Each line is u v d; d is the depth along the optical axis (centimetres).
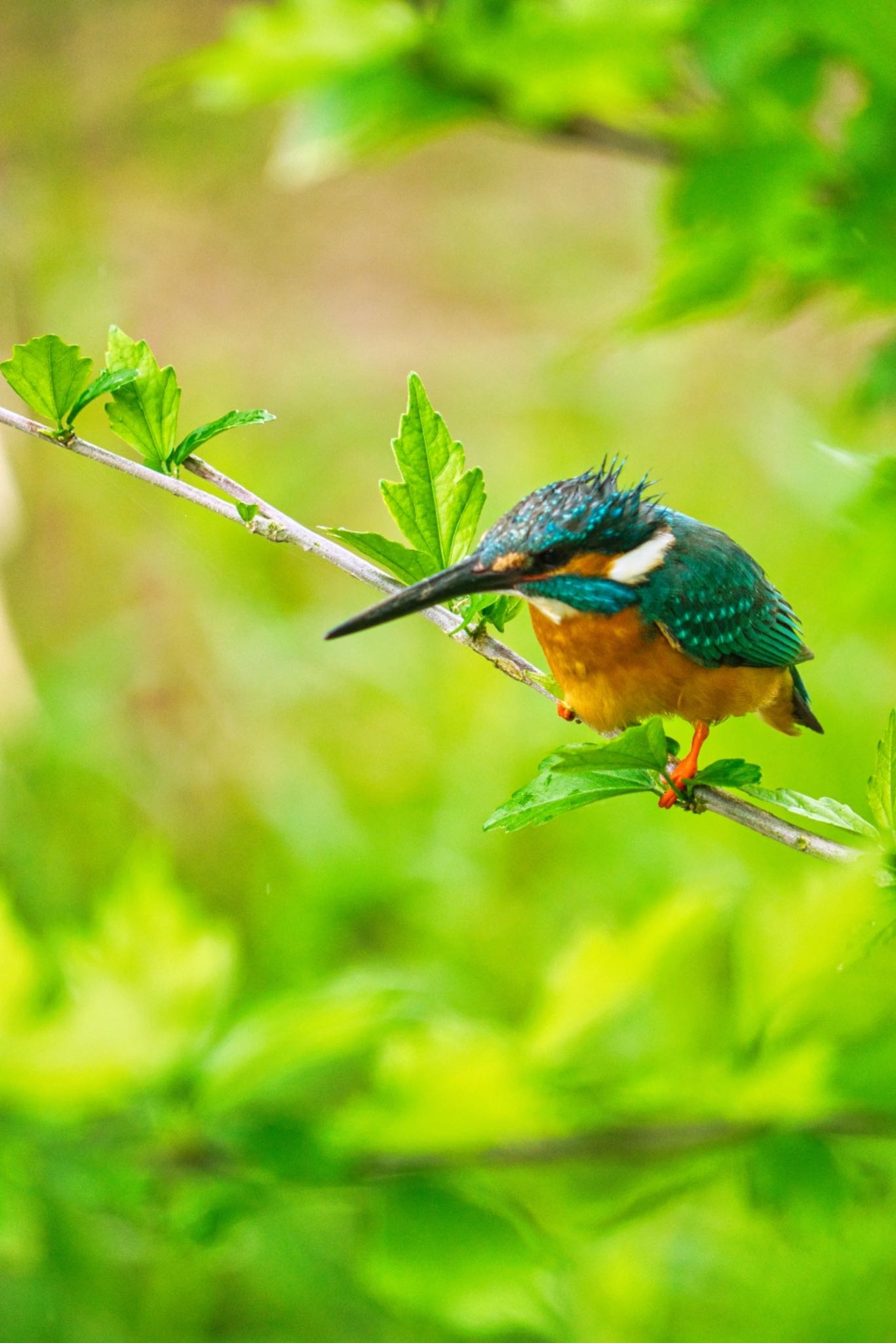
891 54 716
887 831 519
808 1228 652
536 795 519
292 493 1741
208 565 1628
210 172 2244
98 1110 721
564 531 696
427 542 595
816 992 638
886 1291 845
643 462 1795
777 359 1925
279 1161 690
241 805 1527
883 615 671
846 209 802
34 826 1391
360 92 812
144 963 730
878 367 806
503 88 829
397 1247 678
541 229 2317
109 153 2158
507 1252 677
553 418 1880
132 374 555
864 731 1284
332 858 1323
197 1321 971
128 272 2053
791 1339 852
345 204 2383
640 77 820
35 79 2138
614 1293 900
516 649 1508
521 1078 660
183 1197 726
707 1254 898
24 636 1634
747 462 1720
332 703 1673
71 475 1659
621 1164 686
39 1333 885
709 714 747
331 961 1247
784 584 1427
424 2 801
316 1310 922
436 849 1341
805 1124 645
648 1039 834
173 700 1598
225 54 802
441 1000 945
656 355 1852
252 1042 693
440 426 595
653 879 1241
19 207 1892
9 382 559
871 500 639
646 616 710
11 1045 690
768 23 734
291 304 2188
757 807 571
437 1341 893
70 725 1477
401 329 2141
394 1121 680
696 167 774
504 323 2166
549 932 1265
